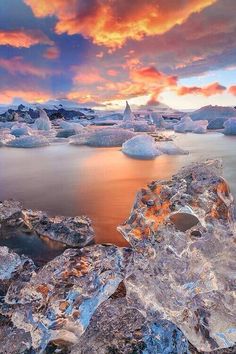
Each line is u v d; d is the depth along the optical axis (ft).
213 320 7.40
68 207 18.71
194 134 78.38
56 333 7.52
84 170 32.04
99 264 9.08
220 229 9.54
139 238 10.87
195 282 8.13
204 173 11.94
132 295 8.15
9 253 10.91
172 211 10.71
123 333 7.20
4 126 97.50
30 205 19.27
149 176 28.40
